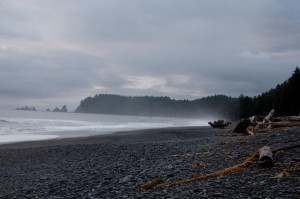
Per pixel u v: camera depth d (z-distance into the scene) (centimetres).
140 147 2391
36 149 2642
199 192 905
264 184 932
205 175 1115
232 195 851
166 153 1919
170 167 1356
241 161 1333
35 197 1085
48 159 2131
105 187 1130
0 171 1786
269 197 803
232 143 1944
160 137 3856
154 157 1802
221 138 2738
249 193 857
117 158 1920
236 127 3253
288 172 1047
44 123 7475
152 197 906
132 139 3628
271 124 2936
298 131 2159
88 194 1045
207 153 1659
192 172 1227
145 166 1499
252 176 1047
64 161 2002
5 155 2361
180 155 1736
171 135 4178
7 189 1327
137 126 8025
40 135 4431
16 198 1099
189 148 2053
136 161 1708
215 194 866
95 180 1281
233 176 1072
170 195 905
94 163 1800
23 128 5612
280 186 895
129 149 2319
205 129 5894
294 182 927
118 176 1317
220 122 6222
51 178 1456
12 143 3300
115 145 2673
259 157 1212
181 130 5525
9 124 6406
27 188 1270
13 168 1866
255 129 2877
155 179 1151
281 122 2948
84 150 2458
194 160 1489
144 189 1029
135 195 959
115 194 1004
